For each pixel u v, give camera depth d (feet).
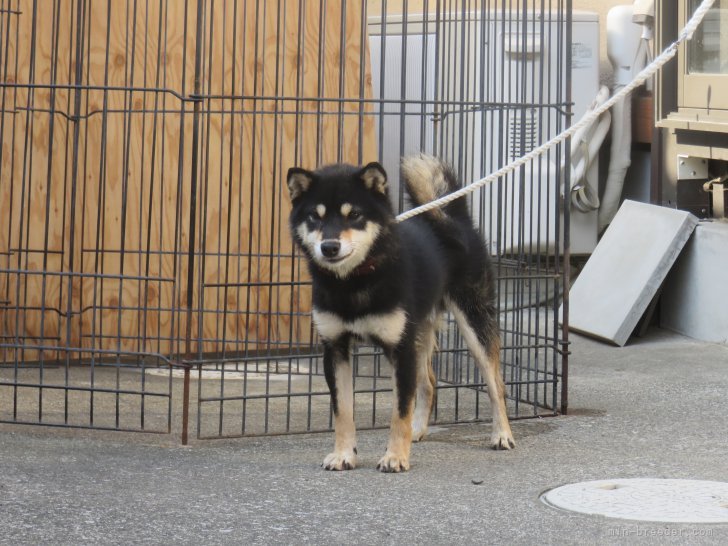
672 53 13.65
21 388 21.17
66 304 24.03
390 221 15.01
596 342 25.71
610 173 31.12
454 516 12.79
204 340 22.79
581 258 31.76
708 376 21.84
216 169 24.81
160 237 23.24
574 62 30.37
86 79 23.82
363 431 18.11
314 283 15.30
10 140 23.47
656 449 16.40
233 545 11.73
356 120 26.22
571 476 14.75
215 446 16.74
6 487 13.88
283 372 23.80
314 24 25.66
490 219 21.59
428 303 15.99
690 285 25.63
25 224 23.66
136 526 12.36
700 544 11.66
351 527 12.37
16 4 23.21
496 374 17.11
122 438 17.16
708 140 25.70
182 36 24.43
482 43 19.26
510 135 29.48
